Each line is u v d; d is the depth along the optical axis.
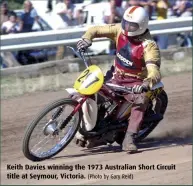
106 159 7.85
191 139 9.18
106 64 13.50
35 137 7.89
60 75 12.86
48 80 12.64
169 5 16.67
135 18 7.78
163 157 7.88
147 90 7.57
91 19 14.47
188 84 12.75
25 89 12.16
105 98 8.04
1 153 8.39
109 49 14.54
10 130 9.68
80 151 8.40
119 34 8.13
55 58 14.32
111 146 8.68
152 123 8.79
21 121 10.20
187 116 10.59
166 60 14.32
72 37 13.48
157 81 7.67
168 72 13.73
